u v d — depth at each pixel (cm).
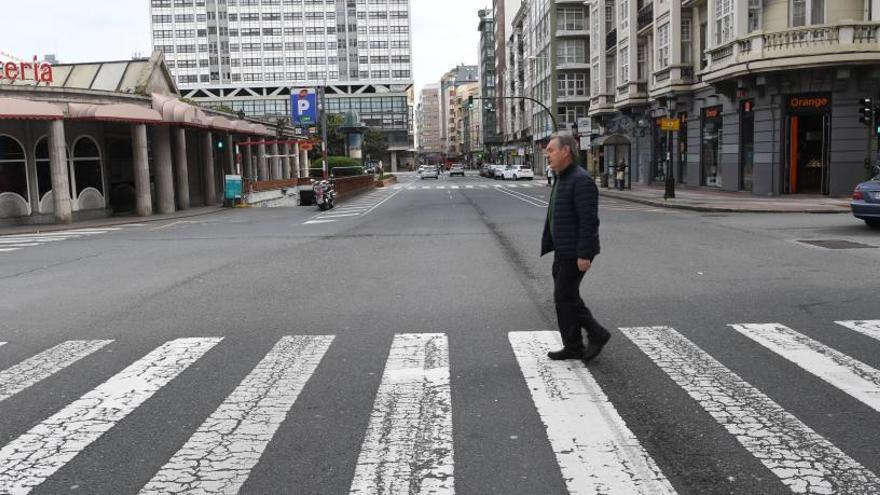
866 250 1247
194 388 548
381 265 1219
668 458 400
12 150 2480
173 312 852
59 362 637
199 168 3644
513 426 453
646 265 1141
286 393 530
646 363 590
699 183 3431
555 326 733
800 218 1920
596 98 5091
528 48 8969
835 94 2497
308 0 12862
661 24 3625
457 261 1246
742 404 486
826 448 409
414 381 553
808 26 2423
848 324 713
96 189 2827
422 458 407
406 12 13088
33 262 1418
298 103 4666
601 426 450
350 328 743
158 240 1806
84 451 428
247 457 413
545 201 3291
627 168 3750
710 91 3228
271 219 2552
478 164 15988
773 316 759
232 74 12788
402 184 7188
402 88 13162
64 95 2525
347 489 370
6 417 493
